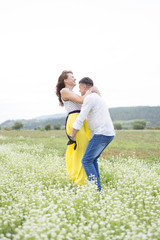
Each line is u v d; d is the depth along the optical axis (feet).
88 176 14.42
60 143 50.80
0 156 26.76
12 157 23.84
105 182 16.17
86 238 8.80
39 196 11.48
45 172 16.46
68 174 15.74
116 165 20.06
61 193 12.28
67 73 16.01
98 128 14.01
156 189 13.96
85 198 11.83
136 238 8.13
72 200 11.41
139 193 12.89
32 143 49.93
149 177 15.17
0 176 15.64
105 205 10.93
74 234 8.70
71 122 15.37
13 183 14.26
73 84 16.03
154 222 9.53
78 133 15.30
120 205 10.90
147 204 11.43
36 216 9.66
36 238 7.85
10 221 9.63
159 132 101.09
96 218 10.16
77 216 10.70
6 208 11.07
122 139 64.34
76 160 15.57
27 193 12.72
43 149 37.68
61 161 21.27
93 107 14.07
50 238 8.42
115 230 9.19
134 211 10.96
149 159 30.68
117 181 15.98
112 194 12.09
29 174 15.98
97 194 12.93
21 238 8.35
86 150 14.37
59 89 16.43
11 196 12.53
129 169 18.61
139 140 61.52
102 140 14.05
